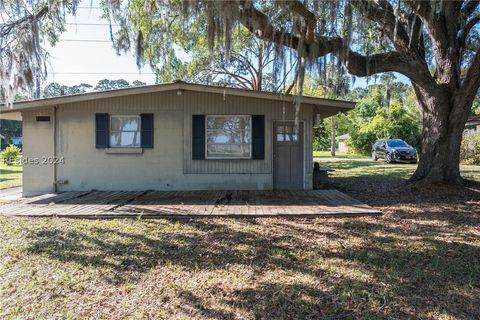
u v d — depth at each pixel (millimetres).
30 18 6348
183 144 9250
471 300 3072
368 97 34438
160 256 4176
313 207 6754
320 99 8734
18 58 6309
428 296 3148
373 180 11391
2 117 10617
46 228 5320
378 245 4566
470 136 18469
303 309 2934
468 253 4254
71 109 9219
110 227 5406
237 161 9258
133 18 7105
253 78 17266
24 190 9227
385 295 3164
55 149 9250
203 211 6426
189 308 2951
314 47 5887
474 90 8234
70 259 4051
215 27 5137
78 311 2891
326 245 4582
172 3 5496
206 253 4285
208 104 9219
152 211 6422
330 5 5316
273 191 8977
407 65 8328
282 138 9383
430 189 8344
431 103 8656
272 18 5645
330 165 18141
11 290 3264
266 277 3578
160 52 7809
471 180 9820
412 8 6953
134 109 9203
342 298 3117
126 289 3303
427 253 4258
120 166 9258
